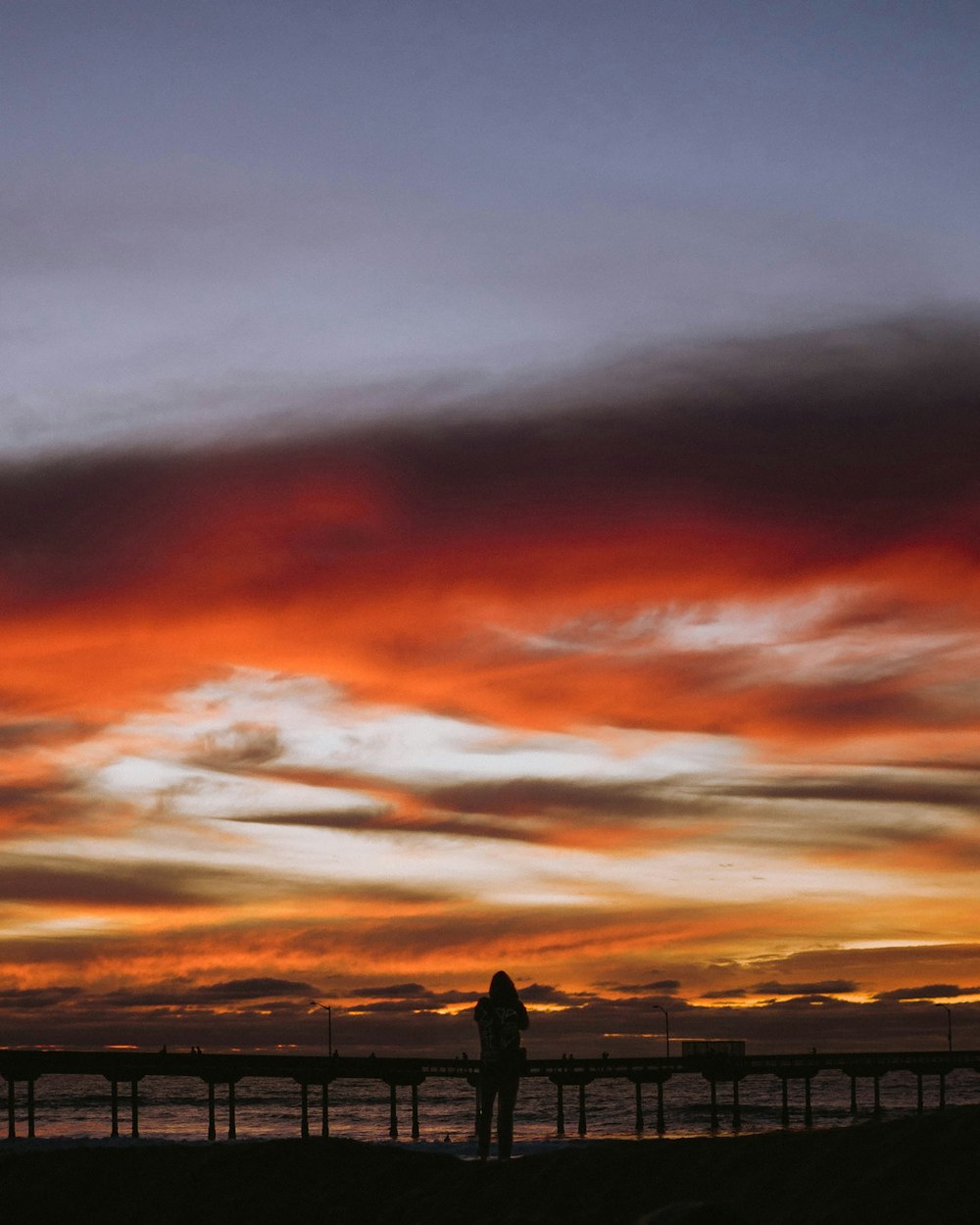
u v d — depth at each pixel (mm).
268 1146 16422
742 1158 13586
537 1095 184375
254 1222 14727
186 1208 15188
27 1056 69000
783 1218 12250
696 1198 13031
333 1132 99438
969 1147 12445
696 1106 123125
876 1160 12727
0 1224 15430
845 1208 12031
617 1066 84188
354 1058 76500
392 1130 77125
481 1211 13742
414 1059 77750
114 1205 15625
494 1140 33531
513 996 16672
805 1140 13742
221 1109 135500
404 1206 14484
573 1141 33281
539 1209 13539
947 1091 178000
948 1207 11680
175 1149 16953
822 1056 89750
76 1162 16734
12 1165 16953
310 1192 15219
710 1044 87125
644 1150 14273
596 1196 13516
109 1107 137875
